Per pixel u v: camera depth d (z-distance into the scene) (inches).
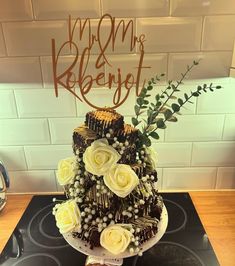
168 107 29.8
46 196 37.6
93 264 25.0
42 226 32.2
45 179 37.7
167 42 30.0
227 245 28.7
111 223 24.4
